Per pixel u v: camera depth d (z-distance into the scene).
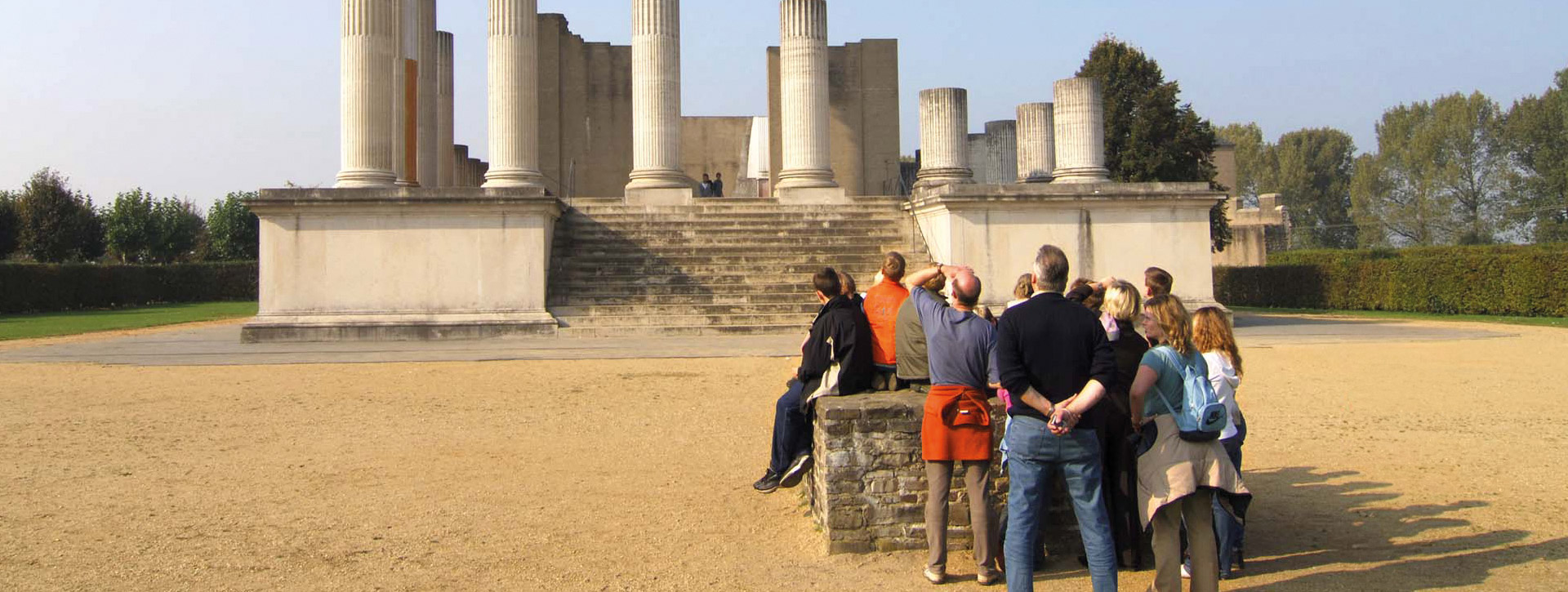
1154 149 54.53
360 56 28.39
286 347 24.75
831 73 47.69
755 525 8.97
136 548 8.23
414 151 32.59
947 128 35.28
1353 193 101.88
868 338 8.86
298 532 8.71
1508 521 8.88
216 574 7.61
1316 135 130.38
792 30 32.97
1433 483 10.27
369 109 28.39
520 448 12.15
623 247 29.98
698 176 51.56
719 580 7.57
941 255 28.78
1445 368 19.39
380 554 8.11
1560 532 8.54
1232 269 54.44
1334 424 13.55
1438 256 39.06
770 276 29.09
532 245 27.27
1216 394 7.16
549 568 7.83
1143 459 6.85
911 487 8.16
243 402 15.65
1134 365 7.86
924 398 8.41
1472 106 90.31
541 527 8.91
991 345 7.46
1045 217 28.44
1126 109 55.59
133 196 83.44
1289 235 79.19
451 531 8.77
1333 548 8.26
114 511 9.31
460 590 7.33
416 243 27.14
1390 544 8.32
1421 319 34.69
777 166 46.84
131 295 61.09
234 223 88.44
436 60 36.28
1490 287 36.59
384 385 17.52
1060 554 8.17
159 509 9.41
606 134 46.50
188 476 10.70
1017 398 6.89
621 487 10.27
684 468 11.13
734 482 10.52
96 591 7.21
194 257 91.69
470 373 19.02
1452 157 91.38
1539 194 84.25
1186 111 55.56
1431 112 98.12
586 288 28.27
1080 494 6.88
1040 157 37.06
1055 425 6.65
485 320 26.59
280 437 12.83
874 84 47.91
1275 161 127.62
